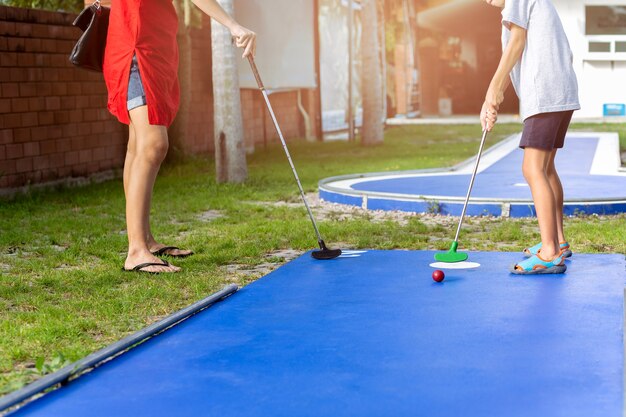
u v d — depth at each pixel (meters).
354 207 8.46
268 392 2.91
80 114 11.24
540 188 4.80
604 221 7.12
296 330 3.73
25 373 3.41
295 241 6.42
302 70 17.20
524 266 4.80
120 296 4.77
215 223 7.55
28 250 6.43
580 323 3.72
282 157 14.77
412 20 27.27
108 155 11.98
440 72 31.08
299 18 16.97
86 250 6.30
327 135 19.39
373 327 3.74
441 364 3.18
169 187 10.40
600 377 2.99
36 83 10.30
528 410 2.68
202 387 3.00
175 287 4.95
